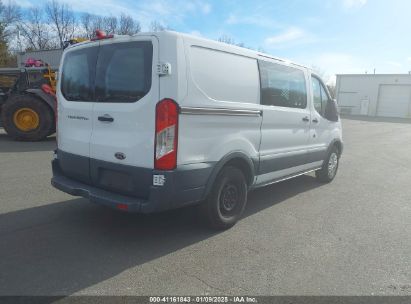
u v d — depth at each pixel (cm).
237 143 432
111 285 312
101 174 406
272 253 387
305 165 615
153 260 360
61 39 5019
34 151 905
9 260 348
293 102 553
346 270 356
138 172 367
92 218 463
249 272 344
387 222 499
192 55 371
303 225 476
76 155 431
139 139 365
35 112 1054
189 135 370
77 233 416
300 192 645
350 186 704
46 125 1064
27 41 4778
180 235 423
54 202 518
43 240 395
